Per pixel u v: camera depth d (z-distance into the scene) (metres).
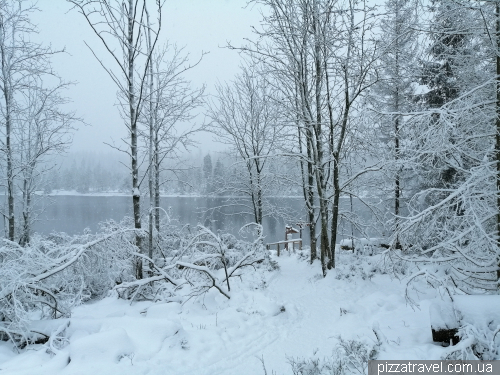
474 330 4.40
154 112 12.77
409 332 5.73
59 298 7.46
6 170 12.33
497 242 5.91
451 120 6.37
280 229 31.73
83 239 8.78
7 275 6.10
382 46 10.49
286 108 11.98
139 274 10.13
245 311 7.54
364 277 10.45
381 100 14.55
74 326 6.09
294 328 6.81
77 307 8.60
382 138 13.76
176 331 5.94
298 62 11.05
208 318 7.14
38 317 7.19
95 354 5.02
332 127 11.59
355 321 6.84
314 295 9.38
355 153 12.56
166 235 14.49
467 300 5.05
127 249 9.12
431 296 8.09
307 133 12.25
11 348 5.83
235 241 15.77
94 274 8.35
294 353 5.66
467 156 7.37
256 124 17.39
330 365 4.78
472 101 6.67
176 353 5.47
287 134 13.39
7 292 5.91
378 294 8.45
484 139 7.38
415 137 6.98
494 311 4.74
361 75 10.75
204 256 9.21
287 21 10.98
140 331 5.88
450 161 7.29
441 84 12.77
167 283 9.70
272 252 18.52
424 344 5.07
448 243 6.27
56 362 4.84
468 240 7.08
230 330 6.55
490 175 6.27
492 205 6.96
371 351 4.80
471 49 7.61
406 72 11.85
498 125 6.54
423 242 7.18
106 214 37.00
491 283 6.37
